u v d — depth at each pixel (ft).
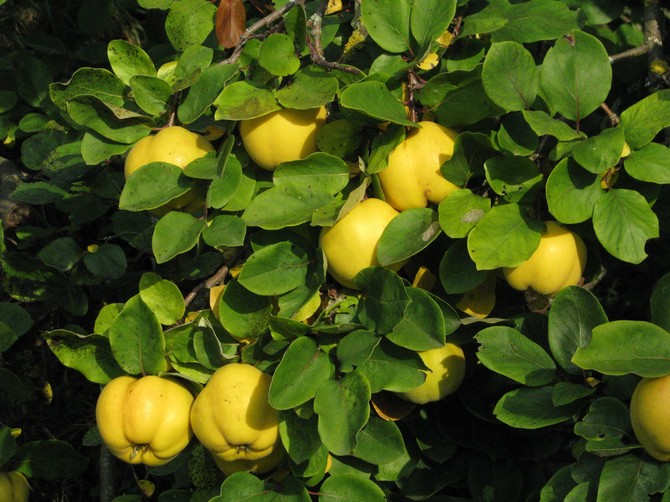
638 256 4.21
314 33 4.55
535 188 4.33
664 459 4.09
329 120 4.50
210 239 4.39
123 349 4.46
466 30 4.54
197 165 4.42
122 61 4.64
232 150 4.56
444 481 4.89
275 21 4.97
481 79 4.29
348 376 4.29
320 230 4.46
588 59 4.32
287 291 4.43
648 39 5.09
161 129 4.58
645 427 4.02
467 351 4.75
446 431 4.85
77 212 5.40
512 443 4.90
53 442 5.33
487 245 4.25
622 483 4.08
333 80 4.41
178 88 4.48
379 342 4.34
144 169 4.43
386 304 4.27
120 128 4.58
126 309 4.43
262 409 4.32
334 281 4.54
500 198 4.37
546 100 4.33
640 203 4.24
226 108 4.41
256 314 4.49
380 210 4.35
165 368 4.49
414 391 4.58
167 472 5.15
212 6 4.93
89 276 5.48
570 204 4.23
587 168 4.16
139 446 4.41
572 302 4.32
